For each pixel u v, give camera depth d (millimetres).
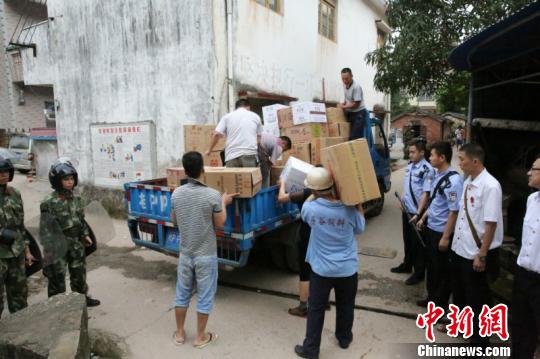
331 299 4230
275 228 4438
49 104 17031
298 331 3605
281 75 8539
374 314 3930
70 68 8836
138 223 4953
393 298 4242
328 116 6234
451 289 3623
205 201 3229
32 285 4875
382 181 7797
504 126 5828
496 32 4324
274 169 5195
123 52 7824
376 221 7520
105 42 8086
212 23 6645
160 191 4586
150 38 7406
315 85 10078
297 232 4734
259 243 4930
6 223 3260
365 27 13297
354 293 3186
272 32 8148
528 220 2652
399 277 4824
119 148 8172
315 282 3078
